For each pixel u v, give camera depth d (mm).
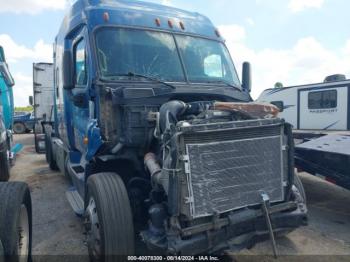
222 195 3016
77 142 5305
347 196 6391
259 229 3211
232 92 4430
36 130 12008
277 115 3574
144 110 3764
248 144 3133
